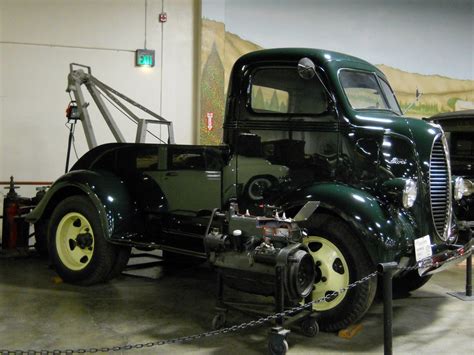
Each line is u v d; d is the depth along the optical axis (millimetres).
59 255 4340
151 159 4148
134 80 6770
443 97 8383
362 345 3117
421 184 3443
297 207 3453
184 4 6930
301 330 3232
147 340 3127
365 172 3428
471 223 4723
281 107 3643
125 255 4277
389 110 3979
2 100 6258
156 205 4141
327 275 3270
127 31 6719
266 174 3656
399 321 3617
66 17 6465
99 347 2988
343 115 3471
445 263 3430
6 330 3234
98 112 6617
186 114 7008
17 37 6289
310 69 3342
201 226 3932
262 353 2953
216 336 3209
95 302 3850
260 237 3066
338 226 3256
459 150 6227
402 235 3180
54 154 6461
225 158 3785
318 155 3523
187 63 6980
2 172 6266
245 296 4059
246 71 3742
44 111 6414
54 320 3434
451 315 3760
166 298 3988
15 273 4645
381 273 2691
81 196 4273
